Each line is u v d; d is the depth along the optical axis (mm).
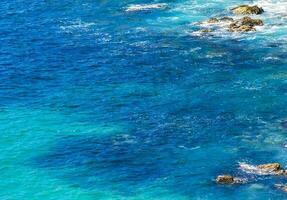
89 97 93250
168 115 86812
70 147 80438
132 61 104375
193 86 94625
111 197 70250
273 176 71375
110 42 112562
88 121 86500
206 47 107938
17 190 72125
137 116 87125
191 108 88250
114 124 85375
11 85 97062
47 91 95438
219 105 88500
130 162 76375
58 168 76062
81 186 72500
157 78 98062
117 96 93125
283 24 115062
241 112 86250
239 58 102938
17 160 77875
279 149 77062
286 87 92500
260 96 90250
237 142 79125
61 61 105125
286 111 85938
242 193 69000
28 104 91625
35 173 75188
